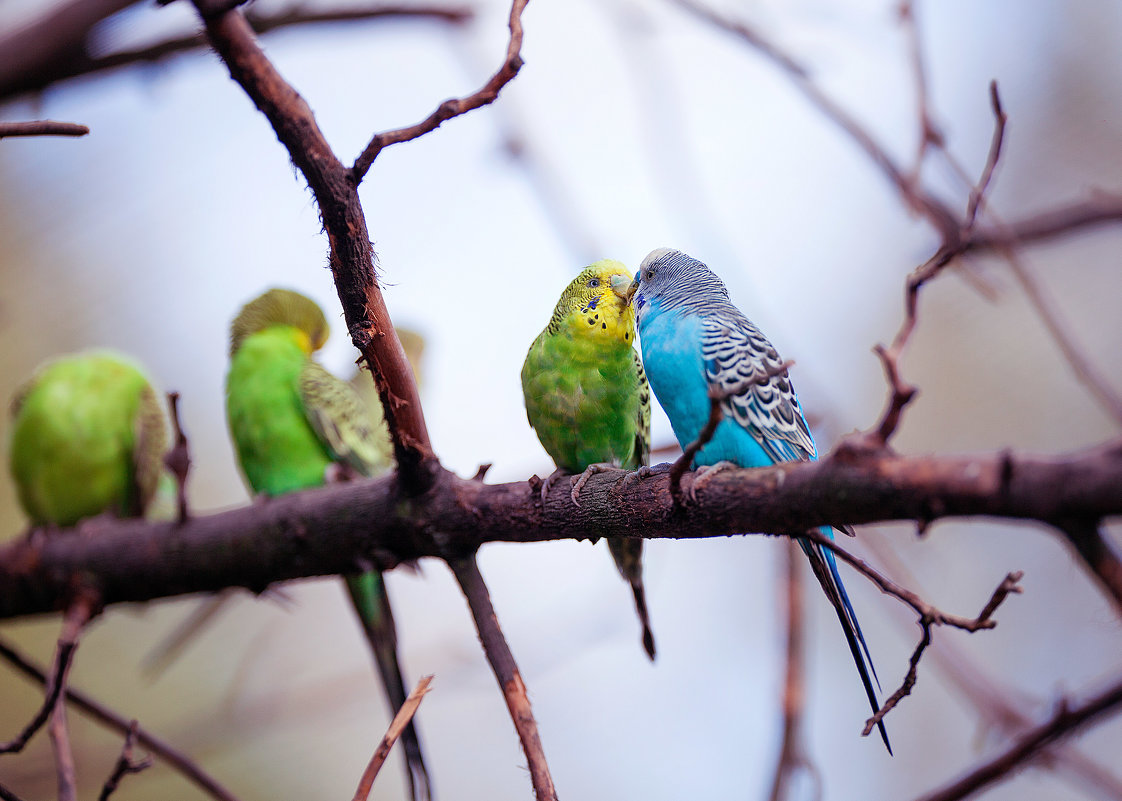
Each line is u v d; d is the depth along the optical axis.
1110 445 2.68
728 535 3.82
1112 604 2.71
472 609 4.39
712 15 5.06
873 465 3.15
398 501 4.54
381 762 3.24
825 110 5.03
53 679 3.70
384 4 5.16
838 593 4.50
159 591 5.14
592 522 4.23
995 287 5.21
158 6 3.27
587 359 5.32
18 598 5.18
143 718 8.16
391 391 4.07
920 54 4.73
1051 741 3.58
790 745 5.05
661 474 4.05
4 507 8.44
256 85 3.31
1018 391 8.67
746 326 5.64
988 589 8.37
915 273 2.91
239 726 6.82
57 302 7.93
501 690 4.05
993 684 5.12
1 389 8.01
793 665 5.16
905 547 7.09
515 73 3.32
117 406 6.12
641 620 5.03
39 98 4.46
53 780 6.61
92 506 6.19
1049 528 2.90
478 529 4.43
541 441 5.64
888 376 3.03
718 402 3.28
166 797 7.96
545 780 3.79
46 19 4.02
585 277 5.38
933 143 4.68
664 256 6.03
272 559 4.88
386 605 5.67
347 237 3.56
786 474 3.47
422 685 3.37
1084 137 8.11
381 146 3.41
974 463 2.96
